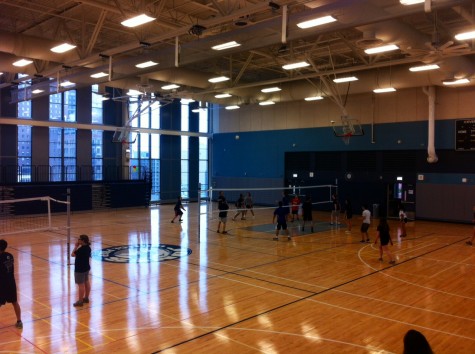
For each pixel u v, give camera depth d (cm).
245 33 1120
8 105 2498
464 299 973
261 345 710
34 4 1421
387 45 1334
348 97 2678
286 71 2455
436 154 2341
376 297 986
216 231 1989
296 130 2947
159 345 709
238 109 3300
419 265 1312
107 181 2853
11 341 725
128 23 1041
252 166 3216
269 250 1537
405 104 2453
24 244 1638
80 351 685
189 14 1641
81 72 1670
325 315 861
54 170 2703
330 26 965
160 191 3294
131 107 3084
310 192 2883
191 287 1062
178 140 3400
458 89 2253
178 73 2127
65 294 998
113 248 1566
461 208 2266
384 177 2552
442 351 693
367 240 1722
